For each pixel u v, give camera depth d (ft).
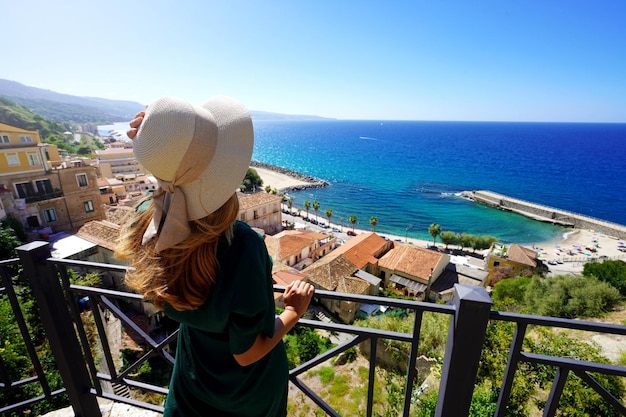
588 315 47.98
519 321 4.22
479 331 4.26
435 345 33.12
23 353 24.94
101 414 7.69
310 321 5.65
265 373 3.90
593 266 70.95
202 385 3.76
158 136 2.60
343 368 30.71
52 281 6.41
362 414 25.16
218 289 3.00
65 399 22.59
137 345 38.96
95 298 6.64
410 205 217.36
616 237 159.53
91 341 38.09
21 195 85.20
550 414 4.94
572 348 24.27
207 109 3.08
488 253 120.47
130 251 3.39
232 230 3.22
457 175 314.35
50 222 90.33
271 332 3.34
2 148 81.25
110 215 83.92
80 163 97.45
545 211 189.26
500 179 295.89
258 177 257.34
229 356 3.57
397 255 106.01
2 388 7.31
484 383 22.72
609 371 4.37
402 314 53.16
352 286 78.33
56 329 6.54
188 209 2.90
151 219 3.33
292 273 79.30
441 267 104.63
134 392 31.96
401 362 31.78
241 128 3.10
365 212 203.82
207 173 2.82
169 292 2.94
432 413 22.30
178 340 4.22
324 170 349.41
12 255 56.95
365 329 5.29
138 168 245.45
